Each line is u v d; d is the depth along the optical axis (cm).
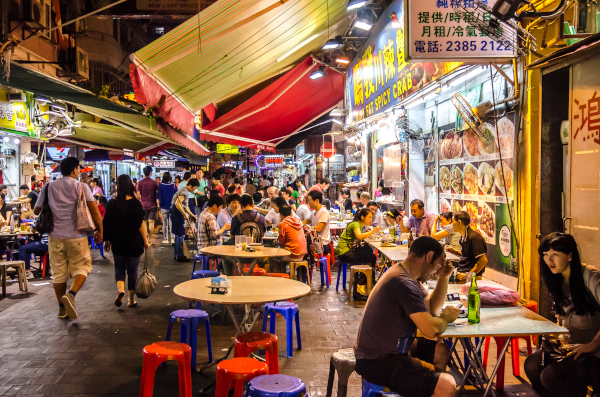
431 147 995
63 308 636
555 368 337
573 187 467
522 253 557
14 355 498
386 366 304
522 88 545
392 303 306
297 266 769
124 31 1956
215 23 580
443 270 336
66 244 623
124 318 643
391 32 966
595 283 339
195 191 1365
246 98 1222
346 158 2053
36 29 586
